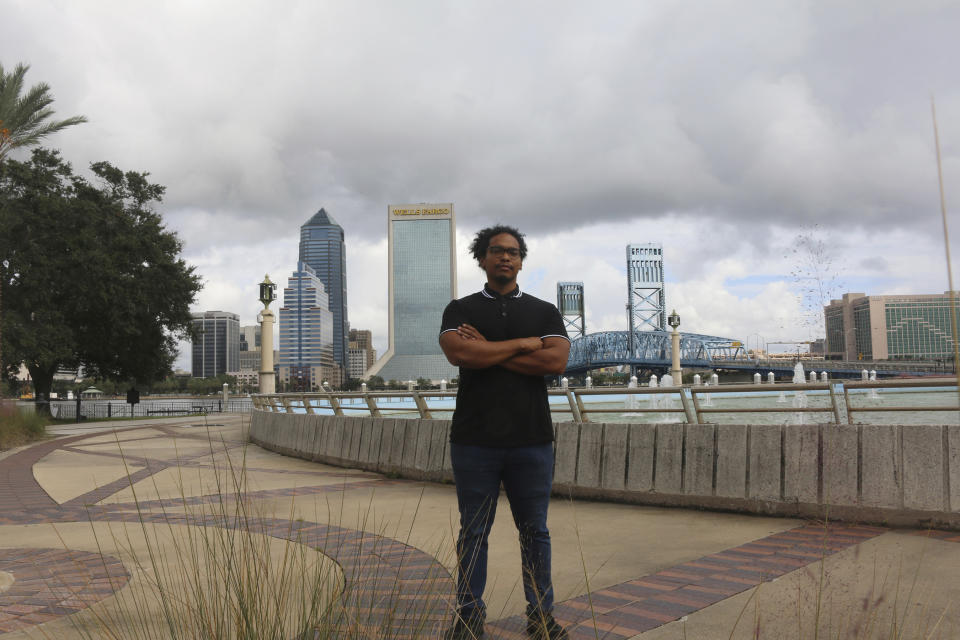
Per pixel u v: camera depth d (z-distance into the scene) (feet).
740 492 18.84
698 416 20.44
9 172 100.99
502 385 9.97
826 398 77.25
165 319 118.93
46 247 104.53
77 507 23.21
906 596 10.64
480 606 9.69
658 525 17.78
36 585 13.39
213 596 8.39
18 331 94.89
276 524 18.84
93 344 114.42
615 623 10.45
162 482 29.12
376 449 31.83
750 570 12.96
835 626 9.36
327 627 8.25
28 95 68.74
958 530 15.26
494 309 10.28
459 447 10.08
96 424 87.56
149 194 121.39
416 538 16.80
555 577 13.15
